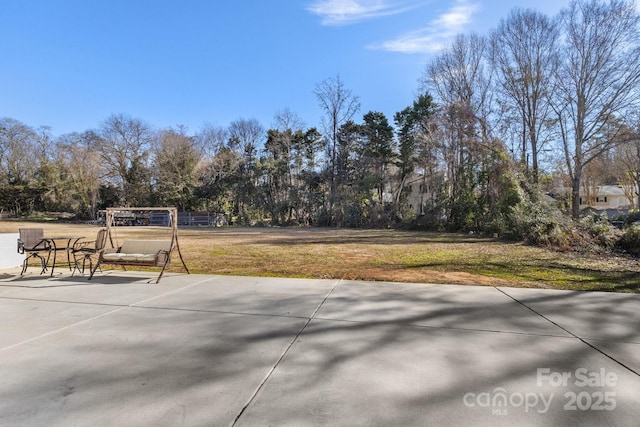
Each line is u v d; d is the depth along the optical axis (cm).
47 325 363
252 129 3962
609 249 1062
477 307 422
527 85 2428
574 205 2369
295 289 521
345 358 279
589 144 2370
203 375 252
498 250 1110
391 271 691
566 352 289
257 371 257
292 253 1054
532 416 200
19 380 245
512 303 440
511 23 2377
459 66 2627
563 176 2838
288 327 355
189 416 200
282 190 3616
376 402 214
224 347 304
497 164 1969
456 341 314
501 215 1725
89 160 3800
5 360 278
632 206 3781
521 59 2394
